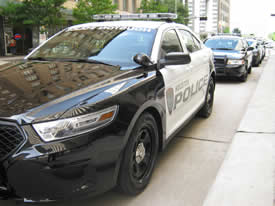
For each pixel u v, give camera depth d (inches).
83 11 1060.5
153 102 113.8
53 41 151.6
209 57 209.5
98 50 134.0
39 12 935.0
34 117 83.6
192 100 172.6
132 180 105.4
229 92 324.8
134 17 173.6
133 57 121.9
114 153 92.4
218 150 158.6
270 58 876.0
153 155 121.0
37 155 81.0
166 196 114.0
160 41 138.2
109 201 110.0
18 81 103.9
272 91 291.1
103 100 92.4
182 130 190.7
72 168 84.0
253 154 145.4
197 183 124.0
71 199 87.7
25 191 83.8
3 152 84.4
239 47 416.8
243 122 195.2
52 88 97.4
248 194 111.3
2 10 913.5
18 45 1083.3
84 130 86.2
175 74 140.2
